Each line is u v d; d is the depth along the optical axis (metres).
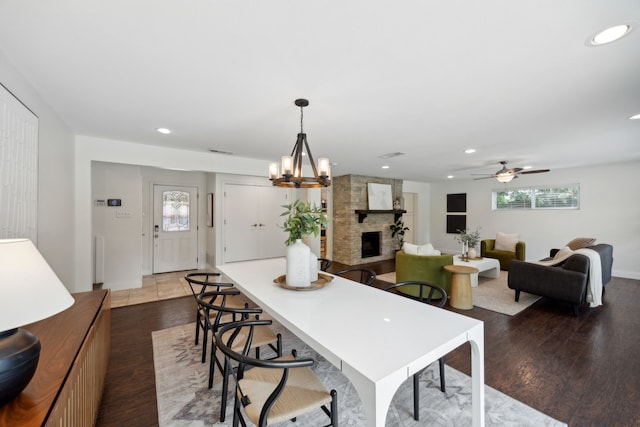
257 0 1.24
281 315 1.62
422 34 1.49
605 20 1.37
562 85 2.08
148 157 3.90
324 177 2.16
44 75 1.96
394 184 7.62
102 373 1.96
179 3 1.26
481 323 1.50
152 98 2.33
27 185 2.07
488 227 7.27
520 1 1.24
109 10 1.31
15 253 0.98
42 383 1.09
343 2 1.25
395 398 1.94
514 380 2.13
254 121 2.89
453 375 2.22
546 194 6.32
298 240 2.16
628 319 3.33
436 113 2.65
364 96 2.27
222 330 1.45
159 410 1.81
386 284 4.92
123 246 4.59
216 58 1.73
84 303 1.99
